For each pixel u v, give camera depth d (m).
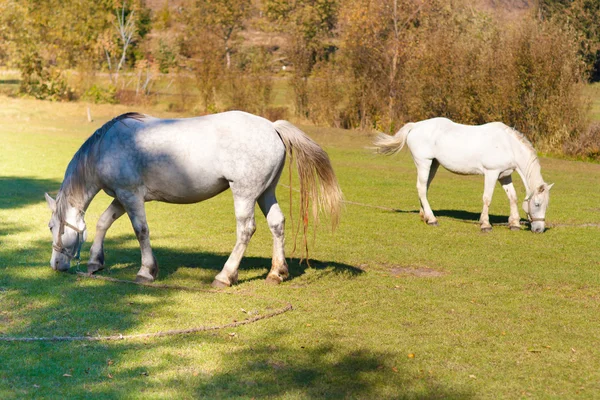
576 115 29.81
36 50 49.34
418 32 38.59
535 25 31.56
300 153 8.33
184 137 7.96
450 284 8.88
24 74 49.34
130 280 8.43
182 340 6.41
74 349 6.07
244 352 6.17
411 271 9.64
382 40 39.78
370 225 13.10
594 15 41.25
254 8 88.62
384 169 23.12
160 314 7.14
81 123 36.41
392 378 5.70
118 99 49.16
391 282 8.88
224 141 7.94
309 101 41.72
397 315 7.44
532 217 12.66
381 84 38.97
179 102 46.84
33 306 7.25
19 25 48.91
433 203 16.38
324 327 6.95
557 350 6.48
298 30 59.28
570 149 29.12
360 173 21.78
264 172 8.07
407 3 39.12
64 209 8.38
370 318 7.30
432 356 6.23
